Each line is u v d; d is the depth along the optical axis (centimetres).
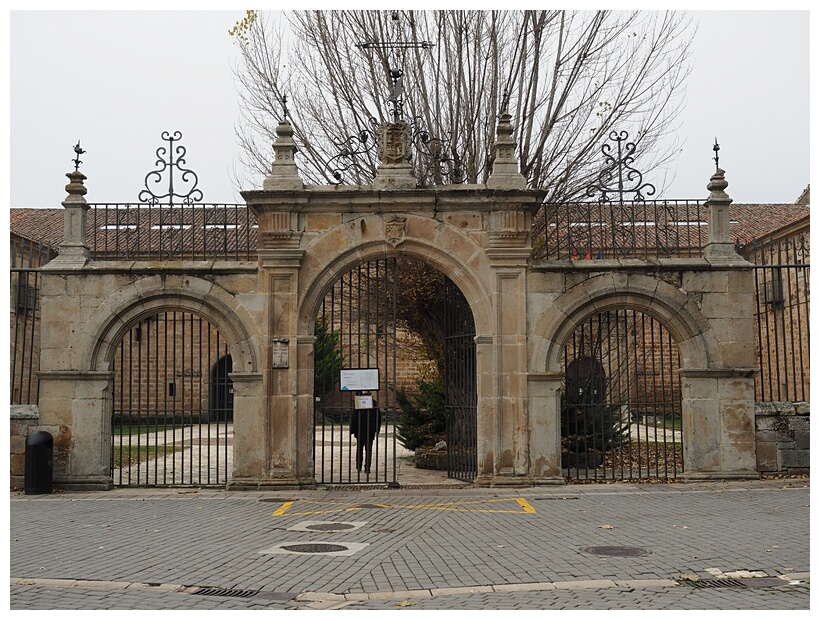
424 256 1568
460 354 1692
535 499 1420
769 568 891
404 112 2022
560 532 1122
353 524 1196
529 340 1565
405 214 1567
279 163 1576
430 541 1069
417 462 1981
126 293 1567
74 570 901
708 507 1307
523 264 1559
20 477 1582
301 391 1555
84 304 1575
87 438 1563
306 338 1553
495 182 1561
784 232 2553
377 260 1598
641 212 2531
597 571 885
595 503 1369
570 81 2025
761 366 1598
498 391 1548
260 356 1556
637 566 906
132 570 902
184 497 1472
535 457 1554
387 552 998
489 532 1130
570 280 1573
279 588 826
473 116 2009
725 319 1590
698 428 1584
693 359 1589
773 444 1612
